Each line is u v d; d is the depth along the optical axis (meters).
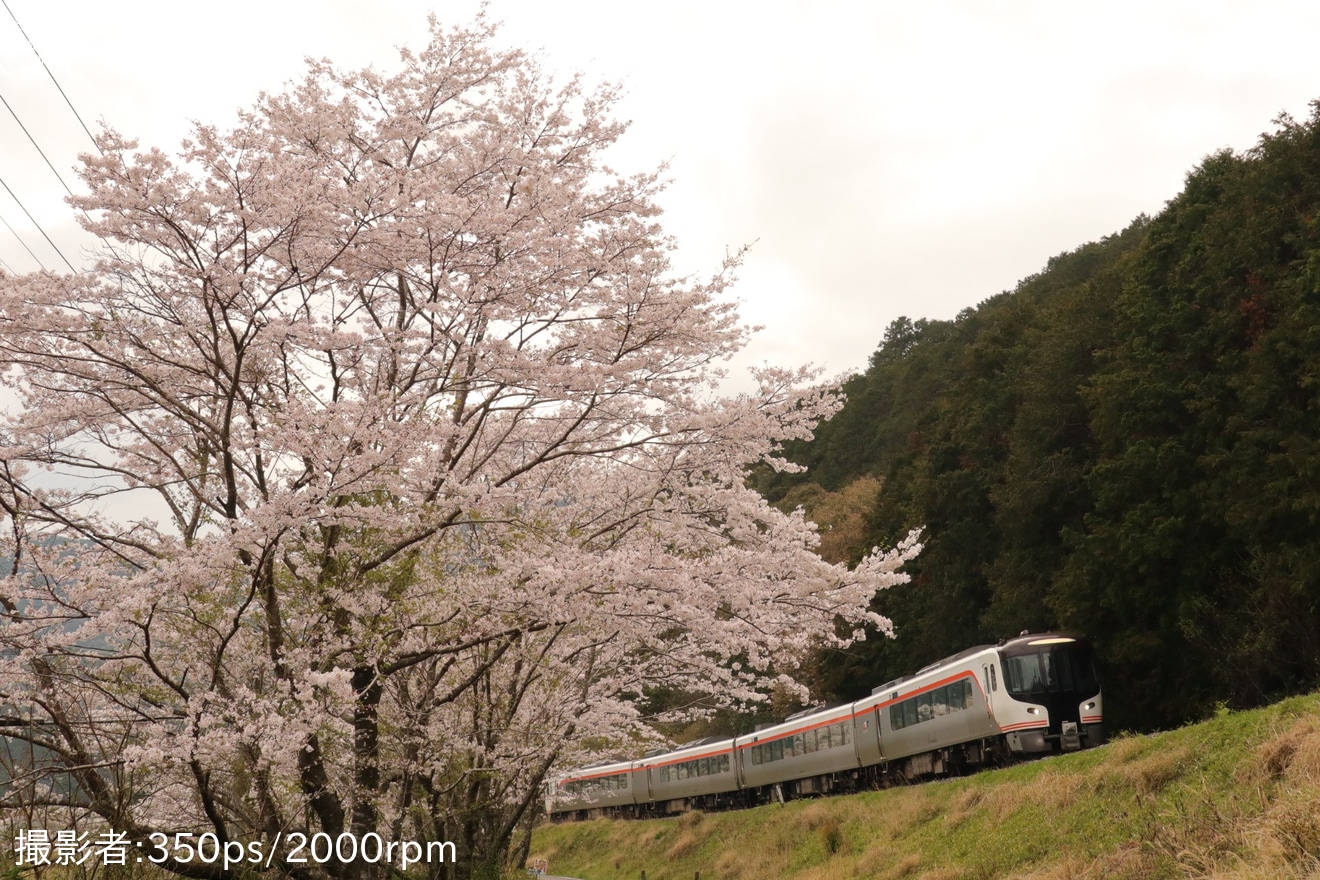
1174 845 12.17
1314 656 22.33
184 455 11.82
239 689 9.50
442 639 11.42
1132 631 26.08
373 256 11.30
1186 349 26.44
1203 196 29.33
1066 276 54.84
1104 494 26.89
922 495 37.47
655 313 11.60
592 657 15.48
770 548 12.45
